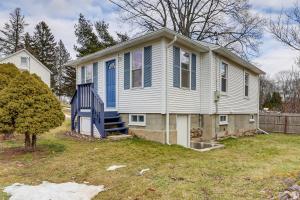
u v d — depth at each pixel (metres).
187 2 20.58
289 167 5.67
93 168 5.62
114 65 10.88
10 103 6.64
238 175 5.00
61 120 7.43
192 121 10.23
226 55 11.52
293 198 3.54
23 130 6.67
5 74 10.30
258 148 8.86
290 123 15.70
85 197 4.07
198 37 20.83
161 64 8.71
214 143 9.94
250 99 15.16
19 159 6.32
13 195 4.03
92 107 9.41
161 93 8.66
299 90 27.23
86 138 9.16
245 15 19.75
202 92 10.69
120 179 4.86
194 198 3.85
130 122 9.83
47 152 7.04
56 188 4.38
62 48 44.38
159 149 7.66
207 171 5.33
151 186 4.40
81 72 13.50
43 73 29.72
